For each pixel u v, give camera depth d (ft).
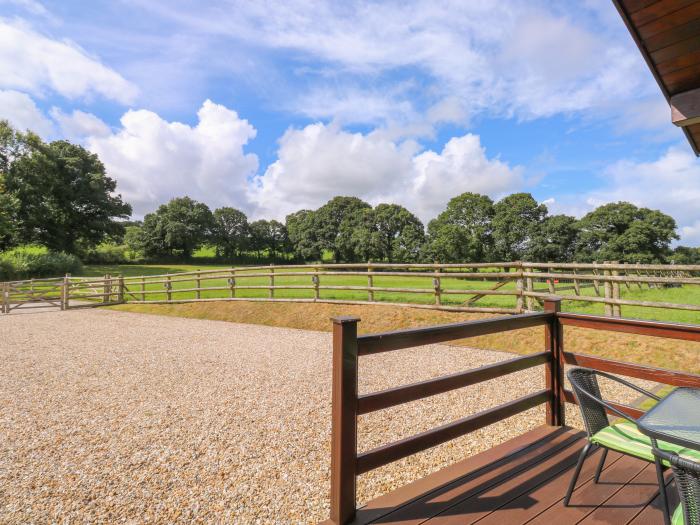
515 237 155.12
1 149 122.83
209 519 7.34
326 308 33.32
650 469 7.51
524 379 16.58
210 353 22.31
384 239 193.16
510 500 6.55
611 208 139.03
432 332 7.18
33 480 8.80
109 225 147.54
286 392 15.14
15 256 89.56
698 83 10.70
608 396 14.42
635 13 8.91
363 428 11.75
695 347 17.69
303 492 8.28
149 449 10.36
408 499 6.64
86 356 21.71
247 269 39.83
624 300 20.07
